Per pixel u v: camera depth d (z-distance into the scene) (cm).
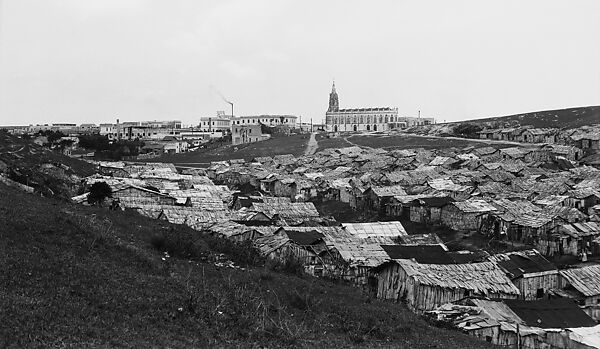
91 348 2155
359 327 3344
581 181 11306
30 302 2444
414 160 16575
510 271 5294
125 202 8456
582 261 7169
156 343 2370
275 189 13650
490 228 8719
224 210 8612
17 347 2014
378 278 5306
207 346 2473
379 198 10850
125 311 2661
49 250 3219
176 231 4931
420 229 9444
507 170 13550
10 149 11194
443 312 4403
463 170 14038
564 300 4681
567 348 3919
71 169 11819
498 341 3991
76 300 2627
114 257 3509
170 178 12425
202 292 3191
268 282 3931
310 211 9088
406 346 3181
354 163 17125
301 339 2850
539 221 8106
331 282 5050
